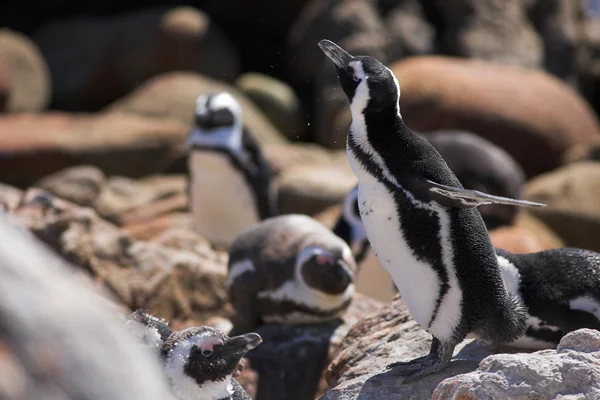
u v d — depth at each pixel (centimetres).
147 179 2409
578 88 3278
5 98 2936
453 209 618
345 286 974
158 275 1134
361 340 788
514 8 3269
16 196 1402
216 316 1146
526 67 3169
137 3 3631
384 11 3225
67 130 2538
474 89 2556
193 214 1747
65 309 243
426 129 2523
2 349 229
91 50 3359
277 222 1045
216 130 1656
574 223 2092
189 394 619
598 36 3403
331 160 2472
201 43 3275
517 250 1567
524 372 546
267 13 3409
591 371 546
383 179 623
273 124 3033
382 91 622
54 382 232
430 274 625
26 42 3155
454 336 640
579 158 2489
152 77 3294
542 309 678
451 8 3198
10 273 240
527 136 2527
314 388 917
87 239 1146
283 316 998
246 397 670
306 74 3216
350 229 1359
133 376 250
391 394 645
